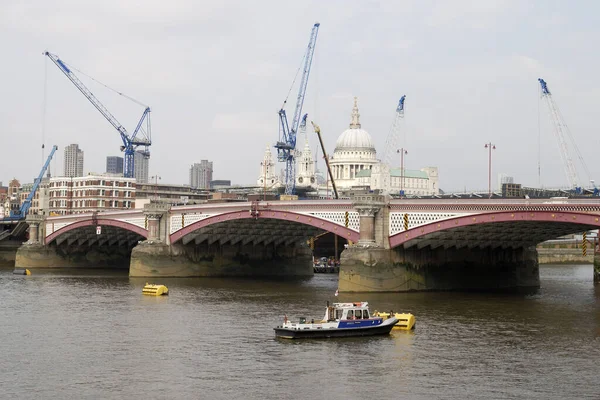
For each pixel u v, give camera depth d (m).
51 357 68.75
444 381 59.62
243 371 62.81
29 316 93.62
